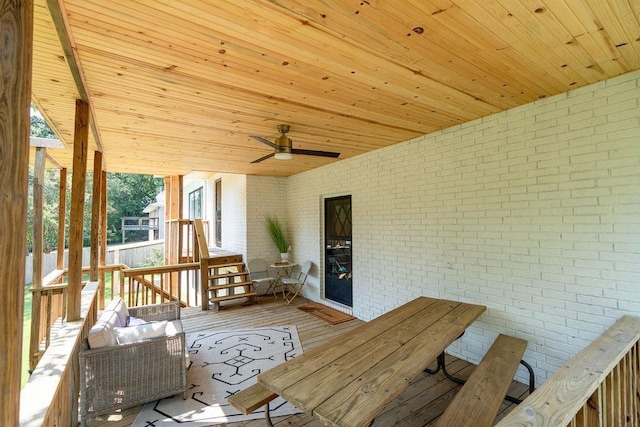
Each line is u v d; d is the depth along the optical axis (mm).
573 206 2572
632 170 2273
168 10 1518
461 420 1716
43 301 4152
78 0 1429
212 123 3271
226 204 7863
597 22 1664
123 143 4031
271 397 2018
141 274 5371
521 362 2666
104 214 5688
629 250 2287
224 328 4625
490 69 2189
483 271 3215
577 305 2551
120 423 2479
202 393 2877
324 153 3492
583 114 2508
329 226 5898
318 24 1658
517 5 1518
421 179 3885
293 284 6746
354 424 1299
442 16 1599
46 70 2127
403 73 2234
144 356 2648
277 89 2471
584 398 1265
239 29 1692
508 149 2996
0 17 896
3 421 867
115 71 2152
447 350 3617
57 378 1801
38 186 4047
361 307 4902
